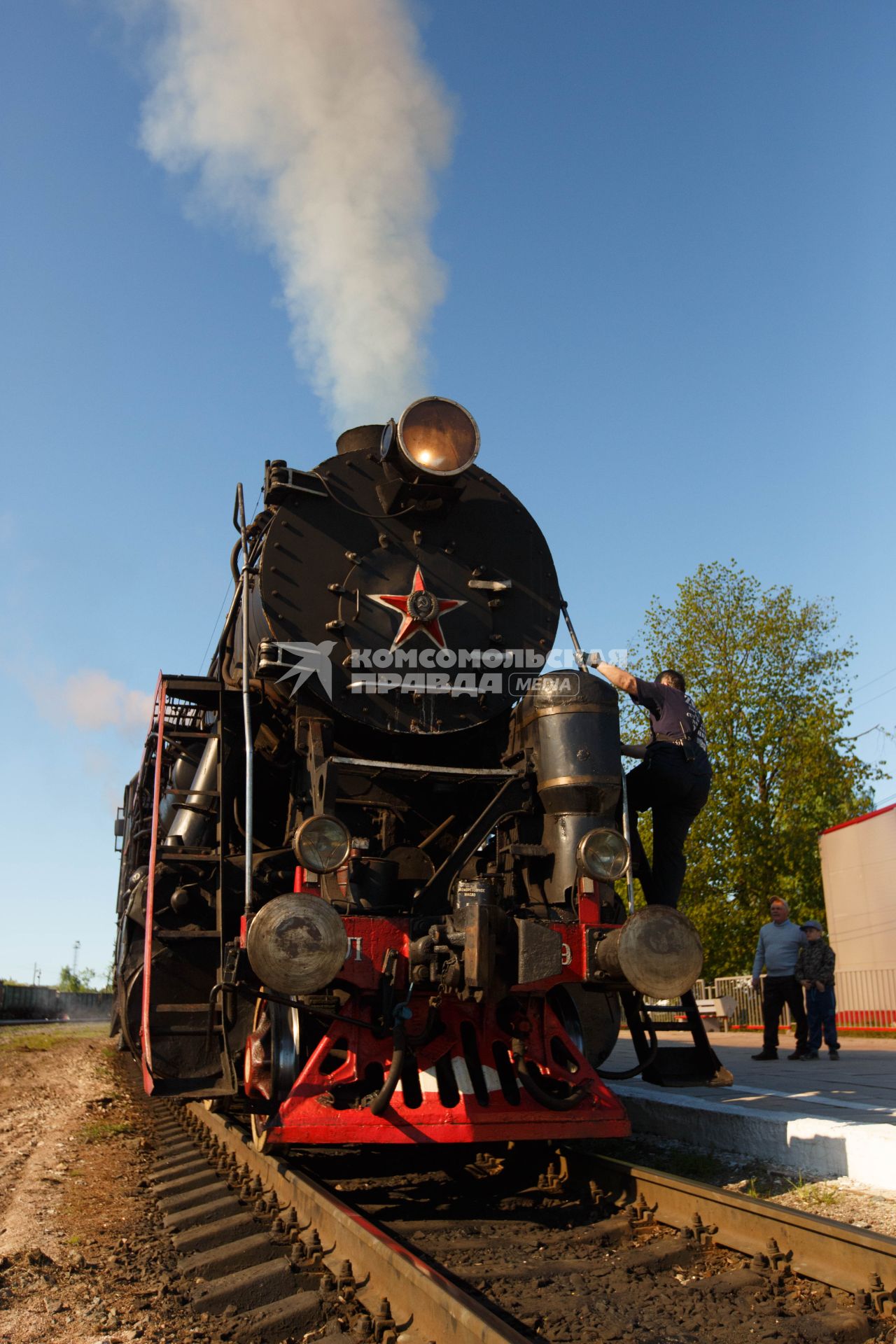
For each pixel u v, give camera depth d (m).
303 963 4.46
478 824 5.92
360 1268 3.70
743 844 26.08
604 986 5.20
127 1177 6.25
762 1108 6.21
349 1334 3.27
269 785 6.79
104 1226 4.97
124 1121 8.84
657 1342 3.19
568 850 5.64
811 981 10.87
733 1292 3.60
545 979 5.03
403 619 6.43
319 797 5.62
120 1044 10.07
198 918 5.89
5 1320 3.65
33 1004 43.69
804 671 27.86
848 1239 3.60
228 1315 3.56
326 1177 5.65
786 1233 3.86
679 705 6.80
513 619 6.83
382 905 5.81
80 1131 8.27
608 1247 4.25
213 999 5.44
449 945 4.67
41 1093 11.45
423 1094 4.99
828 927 22.84
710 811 26.42
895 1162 4.71
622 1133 5.07
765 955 11.05
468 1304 3.00
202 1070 5.45
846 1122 5.30
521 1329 3.29
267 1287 3.67
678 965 4.85
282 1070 5.16
